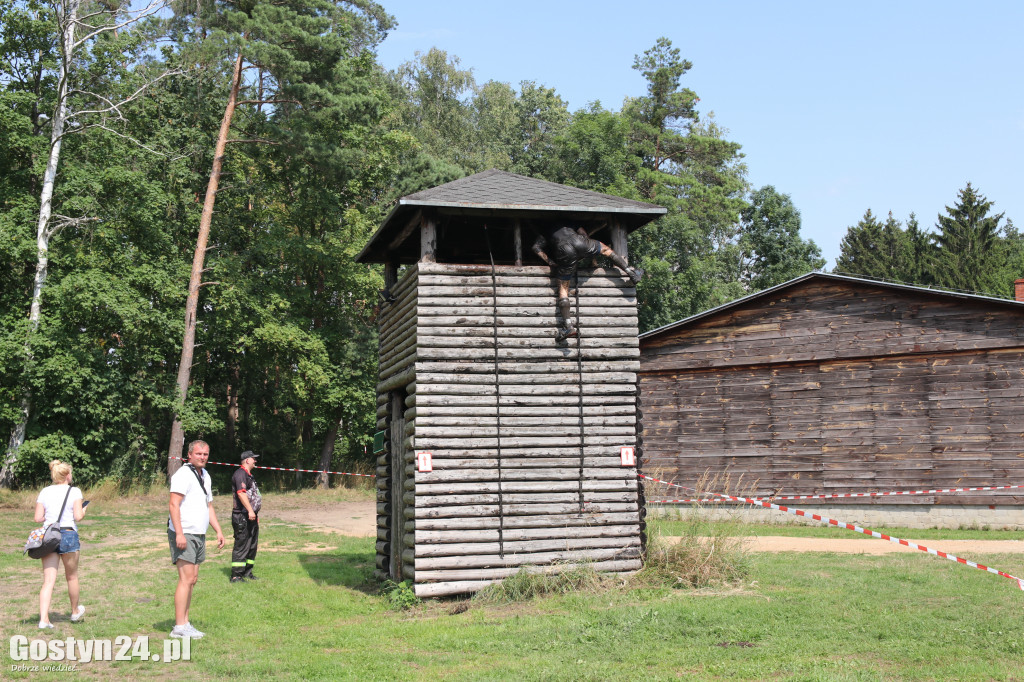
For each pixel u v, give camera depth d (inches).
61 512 368.8
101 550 623.5
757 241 2022.6
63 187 1050.1
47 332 995.3
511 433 437.4
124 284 1064.2
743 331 803.4
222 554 611.8
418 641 344.8
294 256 1280.8
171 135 1268.5
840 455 761.6
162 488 1075.9
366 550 649.6
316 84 1125.1
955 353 736.3
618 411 450.3
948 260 2319.1
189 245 1328.7
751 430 793.6
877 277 2412.6
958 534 678.5
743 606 377.1
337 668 303.3
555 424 442.6
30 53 1105.4
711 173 1923.0
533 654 317.1
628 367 454.0
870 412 756.6
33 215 1035.3
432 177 1517.0
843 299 772.6
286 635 364.8
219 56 1072.2
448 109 2057.1
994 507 708.0
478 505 427.8
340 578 514.9
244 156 1325.0
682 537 475.5
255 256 1311.5
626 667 296.2
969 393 727.1
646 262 1579.7
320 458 1461.6
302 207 1332.4
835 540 630.5
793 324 786.8
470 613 393.7
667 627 344.8
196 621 385.4
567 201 455.8
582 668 293.1
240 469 514.6
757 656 305.3
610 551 438.9
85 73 1106.7
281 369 1307.8
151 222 1165.7
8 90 1077.8
